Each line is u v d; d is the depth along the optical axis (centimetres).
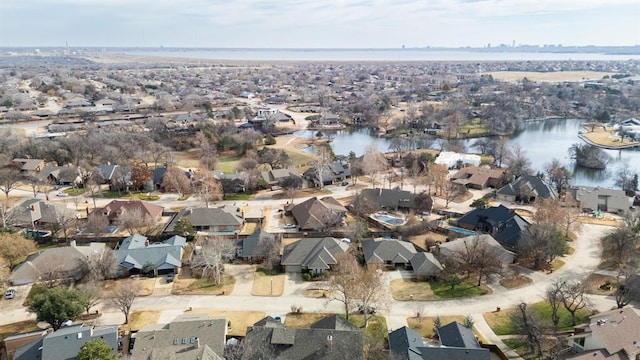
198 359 6312
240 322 7956
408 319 8088
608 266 9944
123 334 7519
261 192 15325
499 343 7369
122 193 14938
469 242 10294
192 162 18912
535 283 9319
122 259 9694
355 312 8312
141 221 11875
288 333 6875
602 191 13988
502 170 16200
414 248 10675
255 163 17075
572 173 18412
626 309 7300
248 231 12006
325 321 7419
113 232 11812
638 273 8612
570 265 10069
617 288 8812
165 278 9575
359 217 12888
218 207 13038
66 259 9562
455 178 16275
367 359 6712
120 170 15312
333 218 12112
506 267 9944
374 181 16075
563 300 7625
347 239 11144
